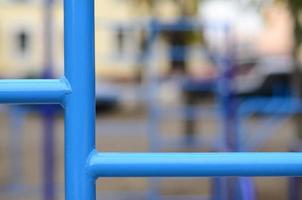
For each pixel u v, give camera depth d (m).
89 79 1.19
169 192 5.52
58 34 8.06
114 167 1.18
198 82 6.50
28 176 6.28
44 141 4.62
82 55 1.18
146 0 7.27
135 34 7.23
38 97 1.18
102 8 16.69
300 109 5.42
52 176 4.50
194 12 7.30
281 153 1.22
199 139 6.19
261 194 5.16
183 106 6.95
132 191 5.58
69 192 1.18
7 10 18.12
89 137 1.19
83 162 1.18
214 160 1.19
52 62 4.43
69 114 1.18
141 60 6.38
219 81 5.25
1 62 17.75
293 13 5.29
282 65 11.44
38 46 17.73
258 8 5.95
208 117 7.12
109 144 8.49
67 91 1.18
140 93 7.56
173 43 7.21
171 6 7.51
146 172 1.18
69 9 1.19
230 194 3.83
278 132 6.68
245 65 11.73
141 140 9.01
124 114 13.02
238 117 4.91
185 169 1.18
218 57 5.45
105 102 13.27
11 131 6.57
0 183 5.91
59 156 7.23
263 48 16.33
